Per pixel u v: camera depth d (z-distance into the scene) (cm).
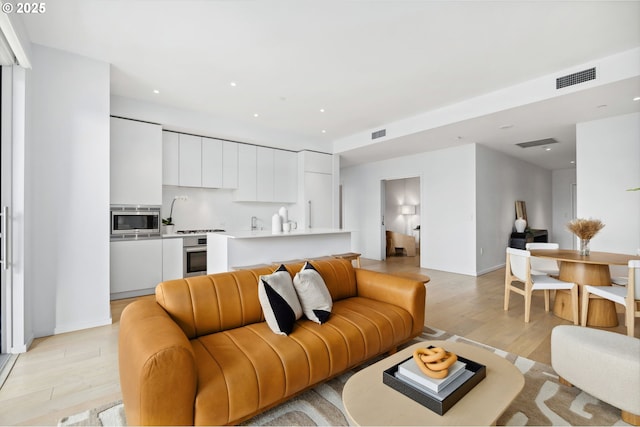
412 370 138
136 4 221
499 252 623
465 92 378
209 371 143
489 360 160
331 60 302
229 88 368
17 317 242
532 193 767
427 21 241
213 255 355
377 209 733
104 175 303
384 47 278
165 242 425
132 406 130
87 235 294
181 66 315
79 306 289
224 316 197
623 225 384
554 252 352
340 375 209
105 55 293
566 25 243
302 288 217
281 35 262
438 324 306
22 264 244
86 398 182
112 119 385
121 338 158
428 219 626
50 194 277
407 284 245
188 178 476
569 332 193
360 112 451
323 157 617
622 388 158
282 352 162
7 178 242
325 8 227
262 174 561
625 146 383
